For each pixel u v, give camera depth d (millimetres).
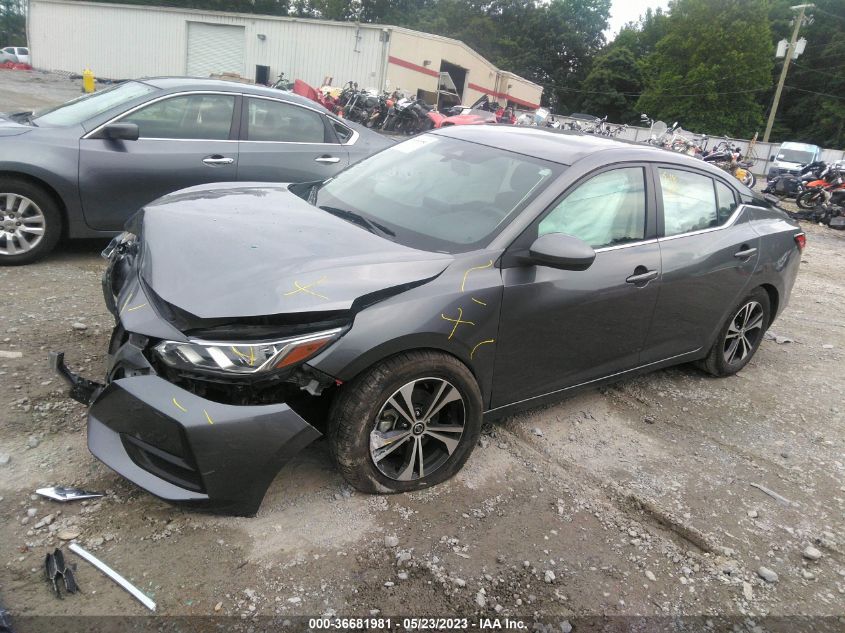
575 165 3387
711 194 4258
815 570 2848
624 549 2811
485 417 3199
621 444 3697
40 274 5008
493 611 2375
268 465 2436
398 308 2635
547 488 3156
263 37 30203
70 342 3883
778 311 4902
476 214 3213
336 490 2875
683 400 4379
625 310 3562
